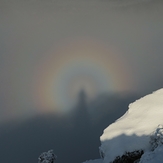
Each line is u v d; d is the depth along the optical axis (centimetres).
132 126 4281
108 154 3988
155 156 3023
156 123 4159
